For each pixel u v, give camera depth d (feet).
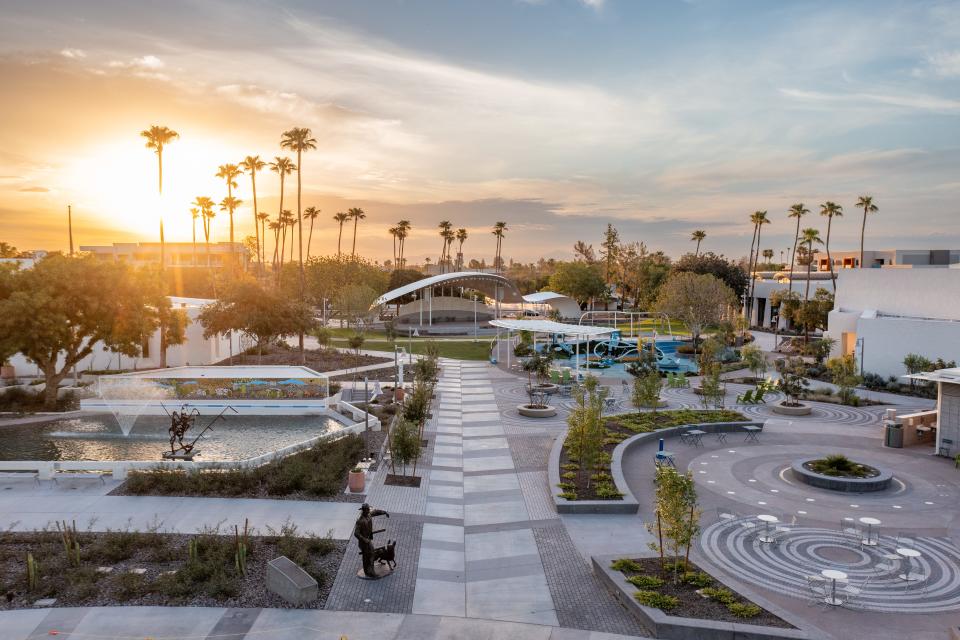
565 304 348.18
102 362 160.97
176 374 122.21
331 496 67.67
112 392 114.21
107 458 83.76
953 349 140.56
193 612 43.32
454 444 93.30
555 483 71.56
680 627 40.40
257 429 102.89
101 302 110.73
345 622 42.57
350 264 359.05
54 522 59.31
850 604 45.91
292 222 436.76
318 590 46.75
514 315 342.44
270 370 127.44
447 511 65.51
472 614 44.14
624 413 112.27
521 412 113.80
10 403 117.39
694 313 225.97
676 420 106.11
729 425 103.04
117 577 47.78
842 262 382.63
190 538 55.62
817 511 65.98
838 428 106.22
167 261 465.06
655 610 42.68
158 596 45.32
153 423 105.91
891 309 170.71
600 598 46.70
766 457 87.35
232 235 320.91
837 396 132.46
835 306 187.73
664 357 190.49
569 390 138.51
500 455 87.25
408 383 149.07
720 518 63.46
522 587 48.49
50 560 50.06
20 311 102.17
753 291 341.62
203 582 47.24
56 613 42.91
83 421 106.11
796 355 212.64
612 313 405.39
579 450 74.13
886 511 65.92
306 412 115.44
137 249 468.75
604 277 501.56
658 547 55.57
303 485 69.31
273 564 46.80
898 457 87.66
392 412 112.47
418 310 322.34
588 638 40.93
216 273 342.03
